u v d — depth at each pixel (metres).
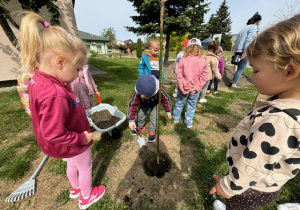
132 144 2.53
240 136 0.94
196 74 2.54
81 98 2.62
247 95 4.96
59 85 0.98
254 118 0.78
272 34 0.65
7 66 5.59
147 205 1.62
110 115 2.79
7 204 1.61
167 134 2.80
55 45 0.92
